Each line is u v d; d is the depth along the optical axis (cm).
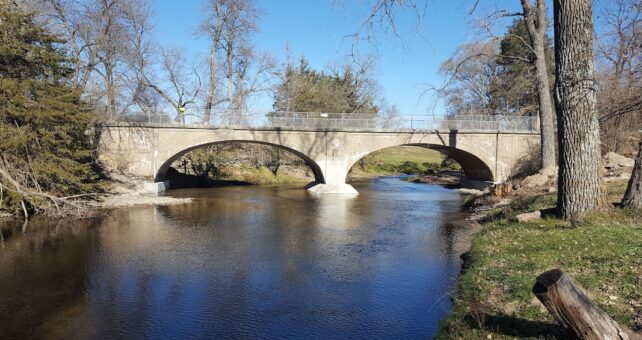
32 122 2145
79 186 2519
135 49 4372
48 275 1309
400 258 1473
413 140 3959
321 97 5638
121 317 1002
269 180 4869
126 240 1791
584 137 1181
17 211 2188
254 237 1861
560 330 641
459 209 2730
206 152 4594
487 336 682
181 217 2403
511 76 4444
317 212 2623
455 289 1028
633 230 1002
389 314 990
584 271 830
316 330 919
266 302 1084
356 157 3884
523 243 1105
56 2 3572
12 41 2089
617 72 1700
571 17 1159
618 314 643
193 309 1046
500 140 4078
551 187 2148
